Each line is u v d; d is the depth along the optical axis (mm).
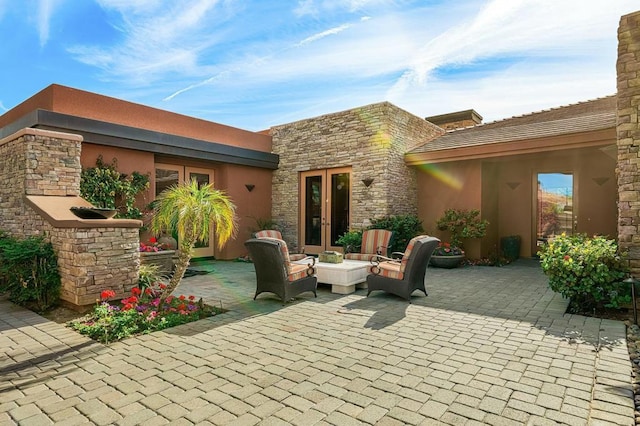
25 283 5074
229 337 3980
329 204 11109
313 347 3676
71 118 7203
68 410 2521
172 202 4859
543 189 10617
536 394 2713
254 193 11648
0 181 6977
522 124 10180
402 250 9414
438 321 4547
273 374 3064
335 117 10828
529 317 4707
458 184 10320
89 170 7586
